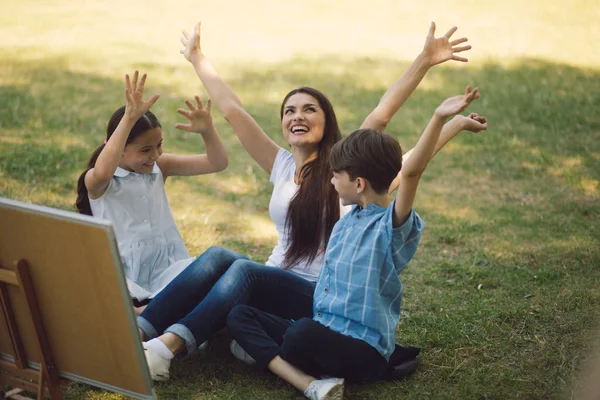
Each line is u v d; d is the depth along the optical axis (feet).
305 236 10.79
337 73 32.40
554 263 14.28
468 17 45.70
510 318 11.90
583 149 22.17
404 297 12.79
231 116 11.85
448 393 9.75
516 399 9.65
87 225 7.50
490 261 14.35
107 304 7.88
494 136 23.27
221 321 9.76
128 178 11.09
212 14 45.65
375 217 9.49
